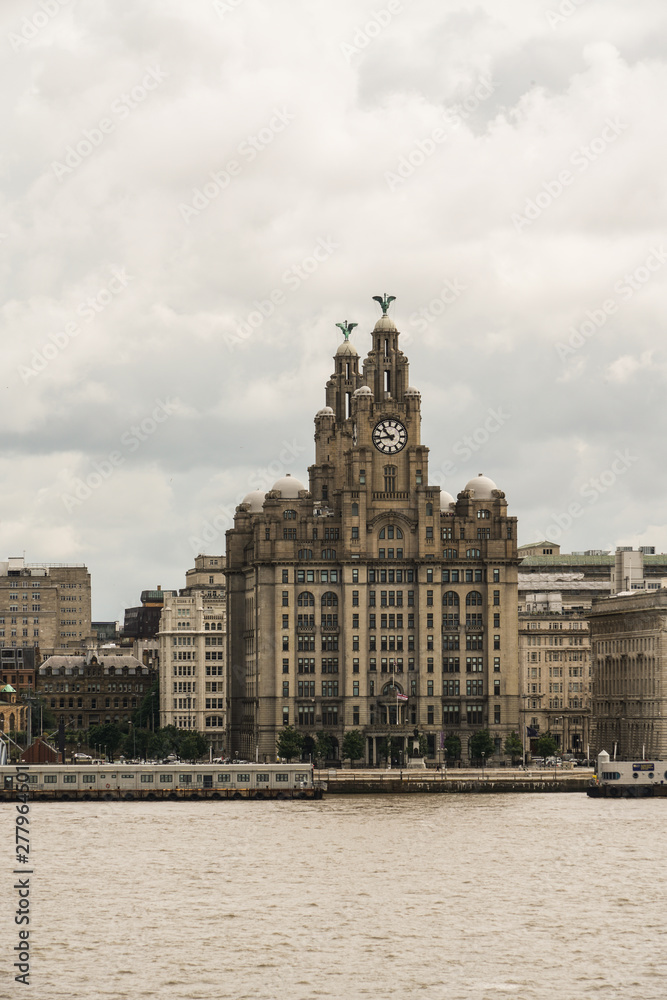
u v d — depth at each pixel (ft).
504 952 565.53
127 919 617.62
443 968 545.85
